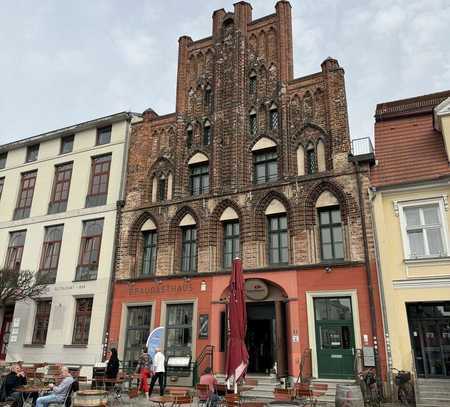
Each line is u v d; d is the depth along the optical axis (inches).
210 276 778.8
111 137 1029.2
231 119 871.7
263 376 680.4
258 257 748.6
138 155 962.1
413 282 620.7
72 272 939.3
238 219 802.2
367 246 665.0
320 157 770.8
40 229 1037.8
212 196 828.0
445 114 690.8
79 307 914.1
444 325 604.4
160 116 980.6
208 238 804.0
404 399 546.9
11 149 1187.3
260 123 851.4
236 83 890.7
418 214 658.2
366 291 646.5
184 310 792.3
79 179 1032.2
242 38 929.5
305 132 797.2
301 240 721.6
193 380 706.2
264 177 816.3
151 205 894.4
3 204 1130.7
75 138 1090.7
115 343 826.2
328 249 714.2
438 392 539.2
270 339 737.0
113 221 936.3
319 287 681.0
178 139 925.2
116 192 958.4
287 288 703.1
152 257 879.7
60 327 903.7
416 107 786.2
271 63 884.6
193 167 904.3
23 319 959.6
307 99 818.2
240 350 486.3
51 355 886.4
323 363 647.1
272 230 770.8
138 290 845.8
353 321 643.5
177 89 975.0
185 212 860.0
